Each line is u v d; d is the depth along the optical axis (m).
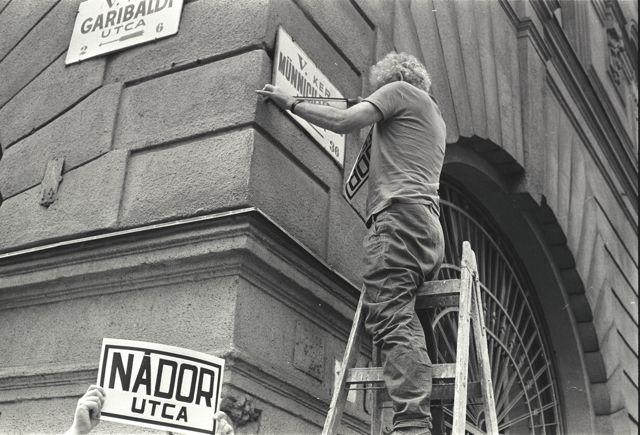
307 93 5.78
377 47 6.87
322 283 5.39
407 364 4.12
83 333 5.28
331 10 6.32
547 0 10.41
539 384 10.20
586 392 10.38
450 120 7.88
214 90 5.50
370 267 4.48
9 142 6.71
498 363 8.90
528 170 9.27
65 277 5.42
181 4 5.98
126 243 5.21
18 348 5.55
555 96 10.73
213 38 5.71
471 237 9.23
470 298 4.46
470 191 9.30
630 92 14.93
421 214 4.50
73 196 5.81
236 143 5.21
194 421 3.36
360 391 5.69
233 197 5.04
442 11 8.27
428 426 4.05
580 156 11.09
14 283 5.67
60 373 5.18
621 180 13.05
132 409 3.25
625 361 11.57
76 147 6.01
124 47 6.11
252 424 4.69
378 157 4.80
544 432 9.73
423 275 4.45
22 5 7.42
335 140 6.03
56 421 5.11
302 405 5.11
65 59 6.52
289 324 5.12
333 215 5.82
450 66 8.09
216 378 3.48
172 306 4.99
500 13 9.59
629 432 11.05
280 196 5.30
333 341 5.54
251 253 4.82
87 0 6.63
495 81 8.95
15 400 5.38
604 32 13.95
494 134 8.61
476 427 7.73
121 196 5.54
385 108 4.76
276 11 5.65
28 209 6.09
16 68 7.08
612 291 11.58
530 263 10.22
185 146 5.45
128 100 5.90
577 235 10.46
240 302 4.77
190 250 4.96
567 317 10.41
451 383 4.29
